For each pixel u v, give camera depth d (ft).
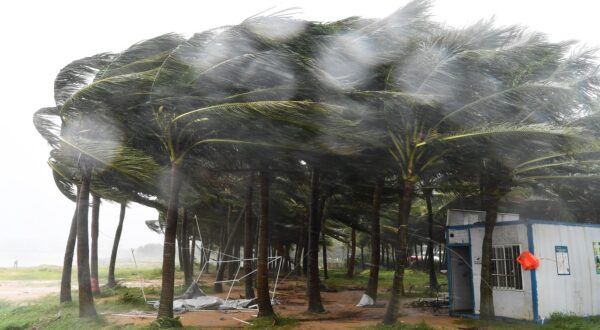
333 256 274.77
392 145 43.06
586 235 47.19
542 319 41.78
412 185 41.57
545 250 43.78
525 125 32.76
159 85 36.83
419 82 37.50
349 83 38.52
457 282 50.78
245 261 61.98
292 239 133.28
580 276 45.70
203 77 36.27
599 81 37.70
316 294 51.75
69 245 54.90
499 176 42.11
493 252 46.34
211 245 139.85
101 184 48.83
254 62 34.53
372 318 47.78
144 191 50.16
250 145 41.06
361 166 49.78
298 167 51.83
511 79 37.40
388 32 38.14
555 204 64.08
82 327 40.57
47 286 100.07
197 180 48.34
